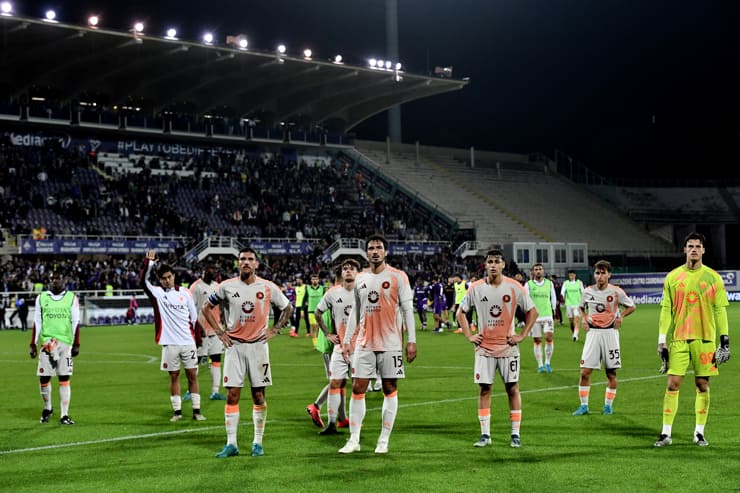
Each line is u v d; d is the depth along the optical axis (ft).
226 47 141.18
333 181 175.52
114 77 154.51
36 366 58.49
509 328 27.04
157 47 136.98
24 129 146.51
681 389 39.60
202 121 163.32
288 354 64.80
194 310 34.68
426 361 56.90
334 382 29.99
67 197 134.72
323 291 75.66
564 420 31.63
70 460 25.68
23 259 123.24
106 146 155.84
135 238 127.65
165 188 147.74
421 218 171.63
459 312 27.81
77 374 51.93
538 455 25.22
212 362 40.09
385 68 165.27
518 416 26.89
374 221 159.43
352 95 182.80
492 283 27.22
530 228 183.62
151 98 163.12
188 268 123.34
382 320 26.43
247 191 159.02
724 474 22.34
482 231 173.17
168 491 21.44
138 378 49.67
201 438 29.27
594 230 195.72
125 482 22.53
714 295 26.37
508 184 208.13
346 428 31.09
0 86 147.33
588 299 33.45
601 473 22.62
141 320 116.57
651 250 196.65
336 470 23.53
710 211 214.28
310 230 149.18
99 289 116.16
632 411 33.58
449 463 24.23
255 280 26.71
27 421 33.71
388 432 26.16
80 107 149.69
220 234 141.18
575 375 47.14
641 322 96.99
